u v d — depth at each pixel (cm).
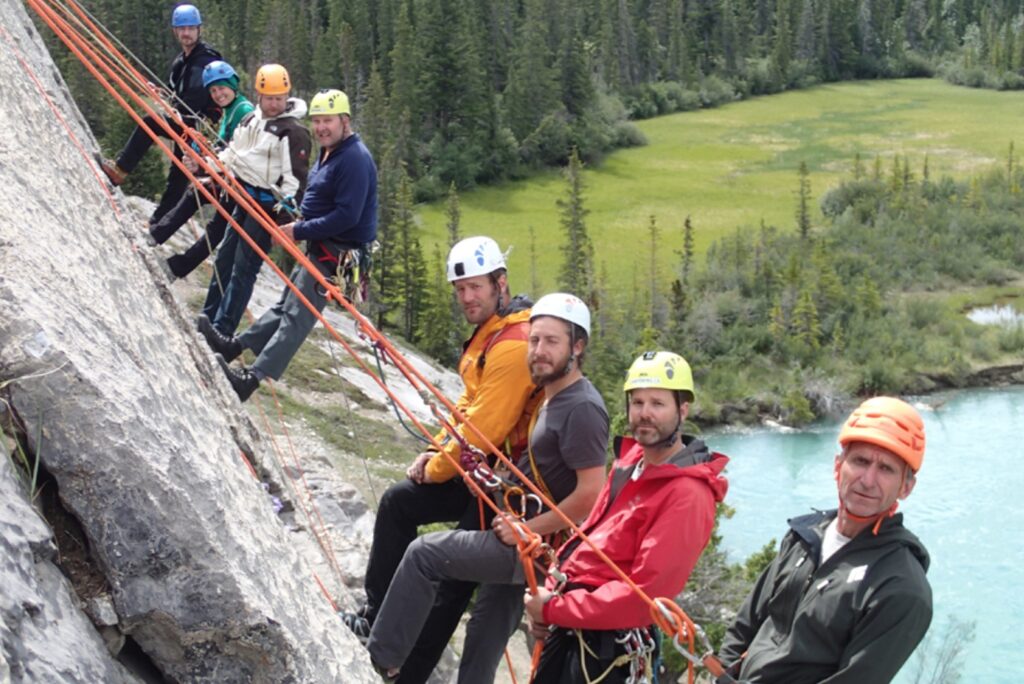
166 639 282
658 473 415
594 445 454
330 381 1794
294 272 714
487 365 480
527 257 10138
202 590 282
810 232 9681
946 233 9644
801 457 5806
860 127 15338
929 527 4547
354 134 705
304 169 767
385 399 1862
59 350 278
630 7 17050
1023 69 18588
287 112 768
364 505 1048
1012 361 7400
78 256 352
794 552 385
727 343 7456
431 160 11925
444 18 12194
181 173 885
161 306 444
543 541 477
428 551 470
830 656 356
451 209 9519
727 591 1994
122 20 7875
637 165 13388
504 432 480
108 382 289
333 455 1526
